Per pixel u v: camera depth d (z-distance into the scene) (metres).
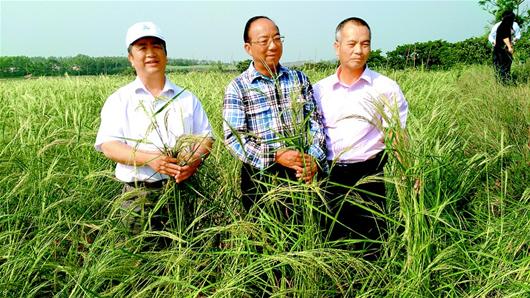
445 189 3.51
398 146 3.02
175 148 3.05
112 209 3.11
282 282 2.84
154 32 3.16
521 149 4.92
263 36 3.18
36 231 3.24
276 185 3.23
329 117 3.49
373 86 3.42
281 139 3.00
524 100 6.55
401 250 3.12
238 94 3.33
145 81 3.32
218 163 3.83
